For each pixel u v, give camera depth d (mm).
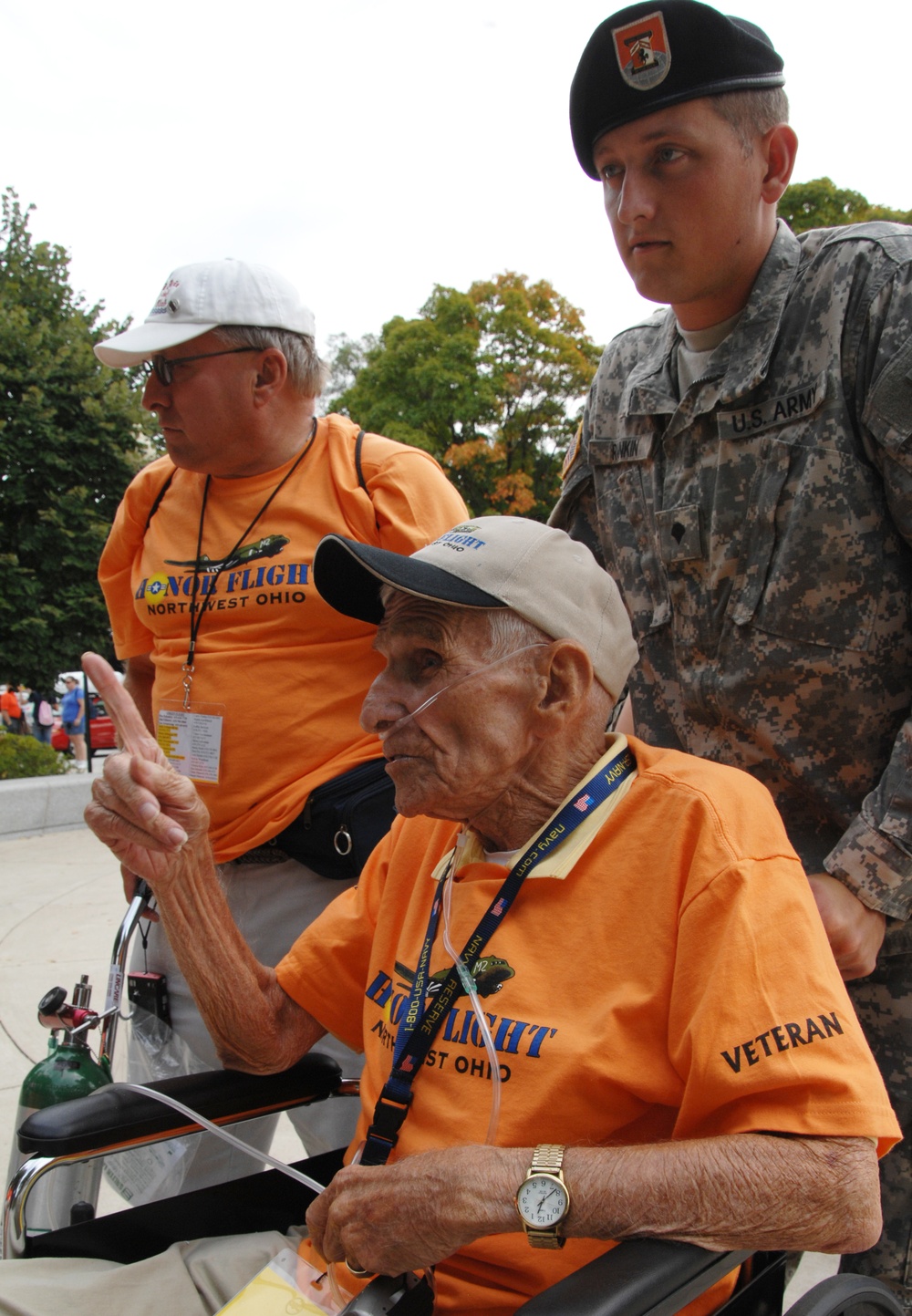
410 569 1290
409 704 1323
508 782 1349
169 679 2117
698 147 1477
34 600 12953
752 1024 1092
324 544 1375
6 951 4535
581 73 1536
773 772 1610
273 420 2047
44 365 13219
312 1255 1421
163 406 2033
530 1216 1037
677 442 1712
